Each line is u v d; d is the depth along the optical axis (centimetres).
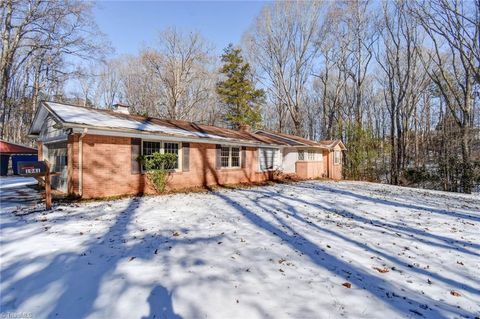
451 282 403
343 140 2622
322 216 793
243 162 1603
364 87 3519
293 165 2098
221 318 283
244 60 3366
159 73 3222
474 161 1916
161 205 858
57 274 370
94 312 288
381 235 623
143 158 1069
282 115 3888
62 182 1056
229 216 743
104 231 566
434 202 1175
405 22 2294
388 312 309
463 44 1781
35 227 573
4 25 1912
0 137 2094
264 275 391
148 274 377
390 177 2431
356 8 2619
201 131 1411
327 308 310
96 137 934
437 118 3388
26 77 2778
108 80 4009
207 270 397
